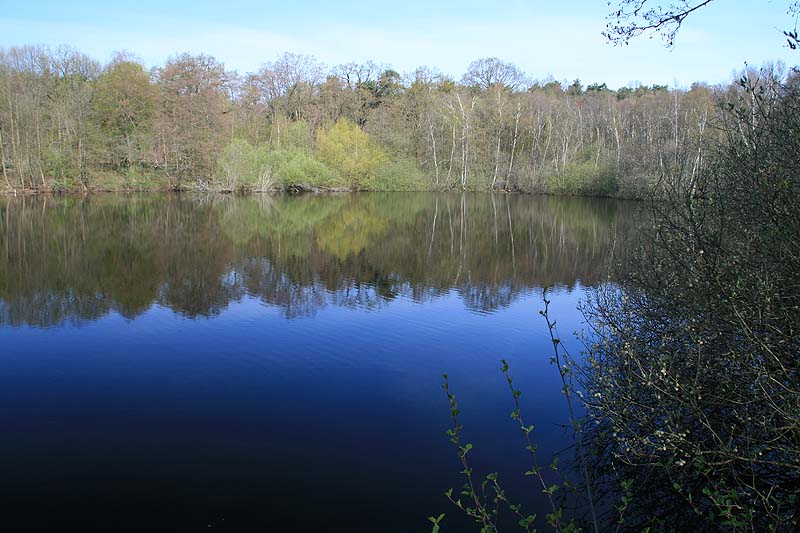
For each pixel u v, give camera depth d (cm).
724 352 482
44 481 578
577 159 4762
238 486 571
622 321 691
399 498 552
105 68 4500
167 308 1215
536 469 387
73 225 2530
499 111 4822
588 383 684
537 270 1670
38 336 1020
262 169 4438
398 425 697
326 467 605
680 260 540
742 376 446
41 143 3941
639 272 724
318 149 4825
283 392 792
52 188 3997
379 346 979
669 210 601
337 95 5309
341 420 710
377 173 4897
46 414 722
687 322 547
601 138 4900
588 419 690
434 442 657
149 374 852
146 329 1067
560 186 4484
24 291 1352
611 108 5075
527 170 4700
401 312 1193
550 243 2180
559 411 729
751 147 519
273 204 3694
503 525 506
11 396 773
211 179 4391
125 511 531
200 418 714
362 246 2098
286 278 1536
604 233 2436
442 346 980
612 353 607
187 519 520
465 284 1480
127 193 4216
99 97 4238
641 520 505
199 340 1006
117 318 1138
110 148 4322
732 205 518
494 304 1266
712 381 497
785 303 435
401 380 834
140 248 1988
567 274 1611
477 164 4962
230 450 640
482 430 682
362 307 1234
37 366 879
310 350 958
